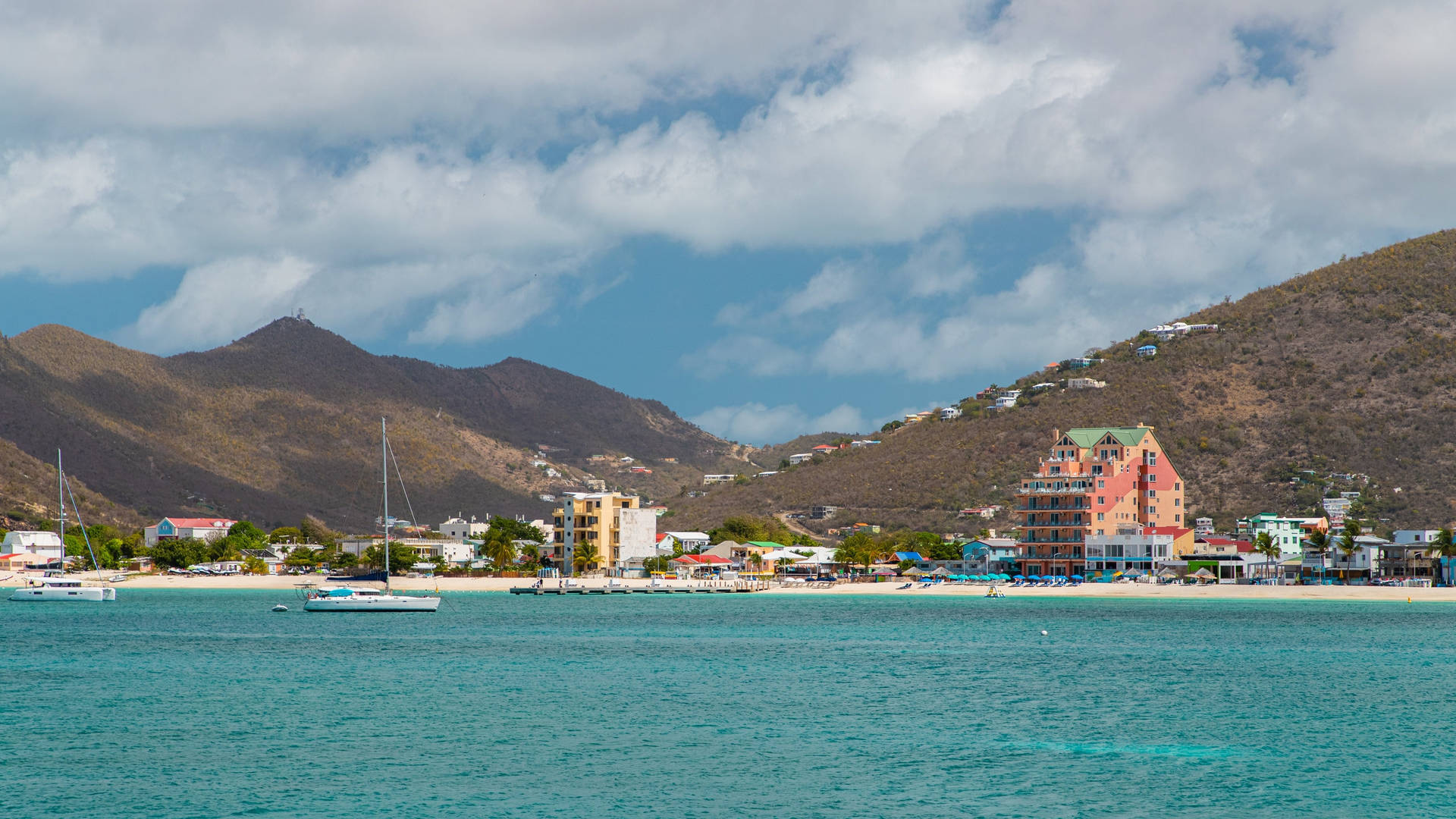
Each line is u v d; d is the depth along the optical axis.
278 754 76.12
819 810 63.94
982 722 89.44
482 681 110.25
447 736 82.44
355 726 85.88
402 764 73.44
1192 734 84.62
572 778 70.38
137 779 69.38
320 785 68.25
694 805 64.62
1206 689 107.19
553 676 114.12
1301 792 68.06
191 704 95.19
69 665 120.62
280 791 66.88
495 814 62.62
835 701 99.06
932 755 77.12
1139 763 75.06
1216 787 69.00
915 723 88.56
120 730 84.12
